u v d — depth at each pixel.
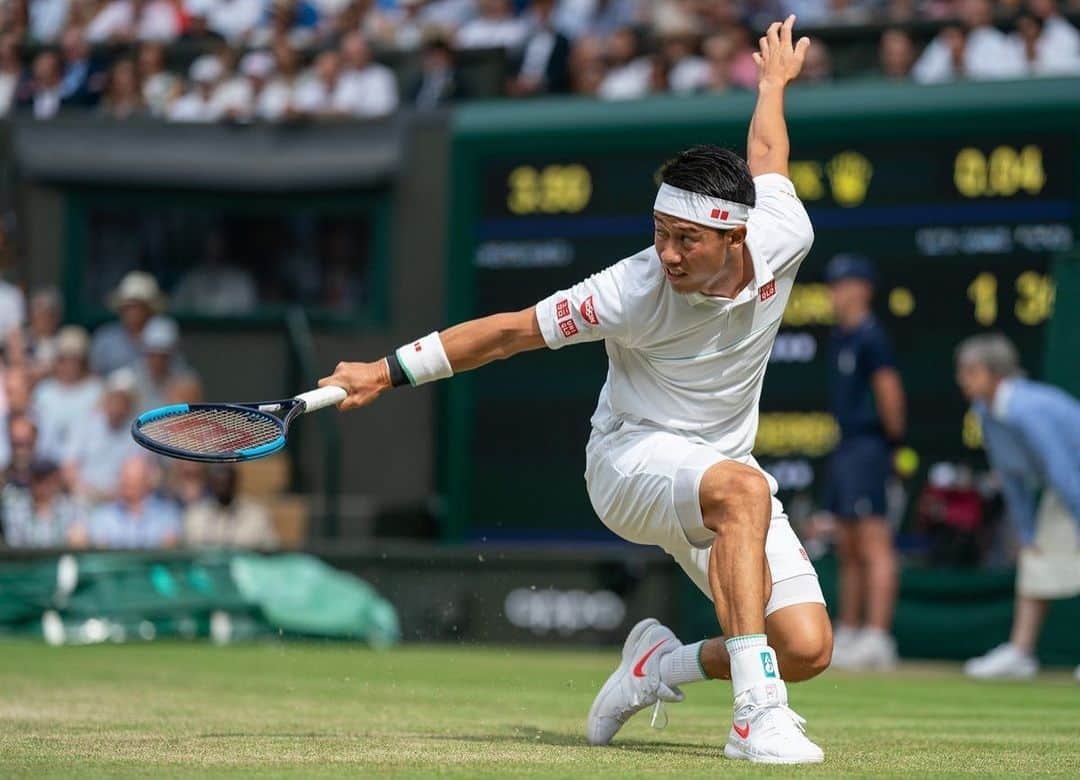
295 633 21.08
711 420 8.70
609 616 20.98
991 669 18.36
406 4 27.78
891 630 20.34
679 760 8.29
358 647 20.91
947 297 20.62
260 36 28.20
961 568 20.16
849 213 21.03
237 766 7.86
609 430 8.90
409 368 8.67
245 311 24.66
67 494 22.34
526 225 22.55
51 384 23.06
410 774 7.52
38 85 27.38
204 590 21.14
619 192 22.02
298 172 24.17
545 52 24.70
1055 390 18.23
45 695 13.19
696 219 7.96
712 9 24.55
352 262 24.55
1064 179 20.08
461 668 17.59
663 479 8.43
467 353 8.66
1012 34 21.97
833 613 20.44
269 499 23.34
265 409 8.55
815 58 22.58
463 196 22.86
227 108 25.39
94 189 24.89
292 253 24.89
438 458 23.30
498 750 8.87
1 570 21.12
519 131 22.50
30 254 25.02
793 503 21.09
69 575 20.98
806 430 21.06
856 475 19.12
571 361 22.39
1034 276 20.20
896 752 9.20
